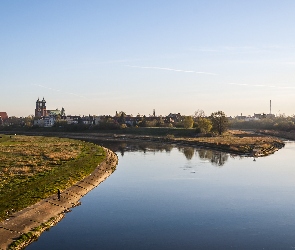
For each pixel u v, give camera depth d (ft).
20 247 123.34
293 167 294.25
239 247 128.47
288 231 143.74
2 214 142.82
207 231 143.54
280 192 205.26
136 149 444.96
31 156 319.88
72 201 181.47
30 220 143.84
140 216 161.27
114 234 139.23
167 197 193.88
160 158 353.72
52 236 135.95
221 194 200.54
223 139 545.44
